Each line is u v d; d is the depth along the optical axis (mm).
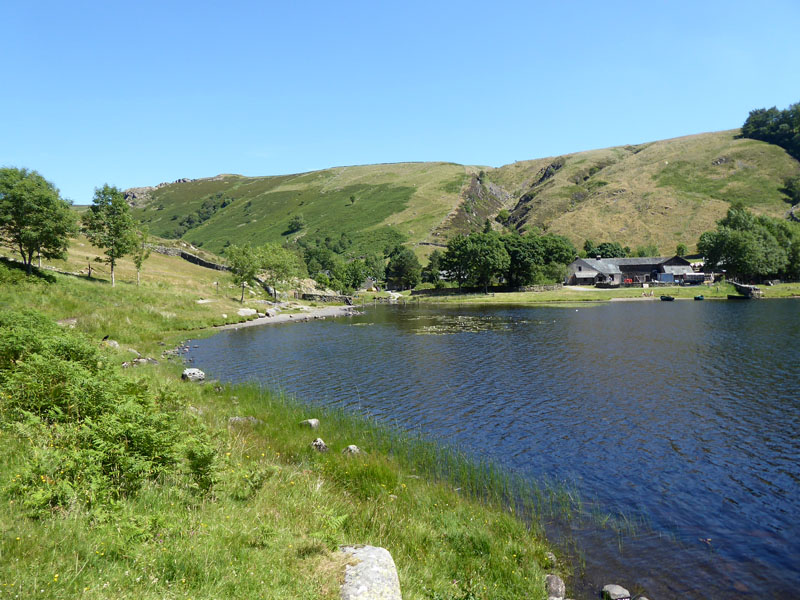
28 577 5715
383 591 7043
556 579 10219
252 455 14305
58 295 47219
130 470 9227
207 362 36656
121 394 14625
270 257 95938
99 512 7453
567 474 16453
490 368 34281
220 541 7648
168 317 55938
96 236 63656
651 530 12836
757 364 33688
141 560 6652
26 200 50188
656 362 35281
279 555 7633
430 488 14492
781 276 129875
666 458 17797
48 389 12758
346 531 10227
